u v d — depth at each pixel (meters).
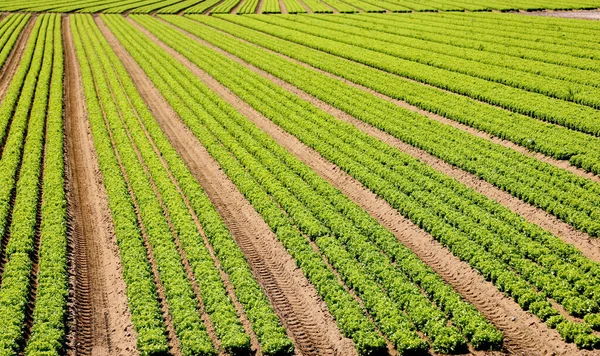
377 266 25.52
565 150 34.94
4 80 62.34
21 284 25.33
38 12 111.38
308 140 40.31
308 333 22.73
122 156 39.88
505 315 22.72
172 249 27.89
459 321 22.06
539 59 55.94
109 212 32.88
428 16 84.50
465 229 27.81
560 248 25.59
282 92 52.38
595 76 48.31
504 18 77.31
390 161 35.69
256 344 22.17
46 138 43.62
